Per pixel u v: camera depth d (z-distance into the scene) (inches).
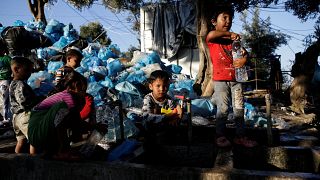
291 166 132.4
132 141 144.9
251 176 96.9
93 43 442.3
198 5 394.3
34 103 146.3
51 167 115.3
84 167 111.1
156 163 142.5
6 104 229.5
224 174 98.9
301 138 158.2
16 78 150.3
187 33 563.2
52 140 120.2
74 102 127.5
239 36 136.3
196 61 565.6
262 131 154.7
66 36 440.8
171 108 158.1
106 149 141.9
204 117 254.8
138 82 307.6
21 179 120.4
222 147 131.3
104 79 316.8
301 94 374.0
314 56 381.7
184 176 101.8
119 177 107.4
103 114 164.2
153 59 392.5
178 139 157.8
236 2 469.4
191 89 333.4
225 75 137.9
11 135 191.3
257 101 407.5
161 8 566.6
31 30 422.9
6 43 351.6
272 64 504.7
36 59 352.5
